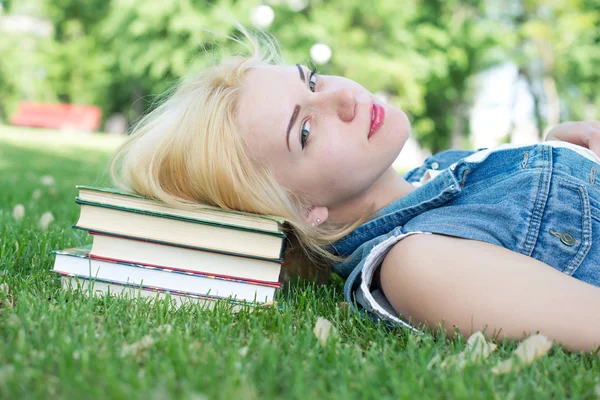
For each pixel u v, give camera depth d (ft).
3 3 63.82
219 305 5.27
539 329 4.46
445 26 49.73
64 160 24.14
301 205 6.10
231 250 5.42
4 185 13.24
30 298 4.90
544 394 3.45
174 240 5.44
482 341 4.21
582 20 44.27
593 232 5.36
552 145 5.97
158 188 5.66
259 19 33.86
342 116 5.83
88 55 63.52
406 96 49.96
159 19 48.32
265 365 3.72
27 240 7.13
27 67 65.67
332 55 46.42
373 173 5.95
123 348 3.98
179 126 5.99
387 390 3.51
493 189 5.67
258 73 6.22
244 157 5.88
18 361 3.48
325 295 6.23
